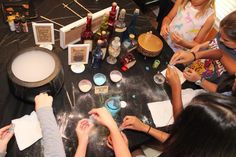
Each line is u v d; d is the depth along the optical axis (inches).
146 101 64.4
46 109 51.9
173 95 63.3
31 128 54.3
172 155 38.8
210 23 84.3
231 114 34.9
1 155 48.8
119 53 70.6
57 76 56.6
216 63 80.1
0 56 64.1
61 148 48.6
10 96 58.1
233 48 65.5
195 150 36.0
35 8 75.3
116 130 53.2
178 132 39.0
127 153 50.4
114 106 59.8
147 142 61.5
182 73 71.9
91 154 53.5
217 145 34.5
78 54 64.5
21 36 69.2
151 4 121.5
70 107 59.5
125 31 75.9
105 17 68.2
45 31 65.6
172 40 85.7
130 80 67.4
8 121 54.8
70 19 75.9
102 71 67.5
